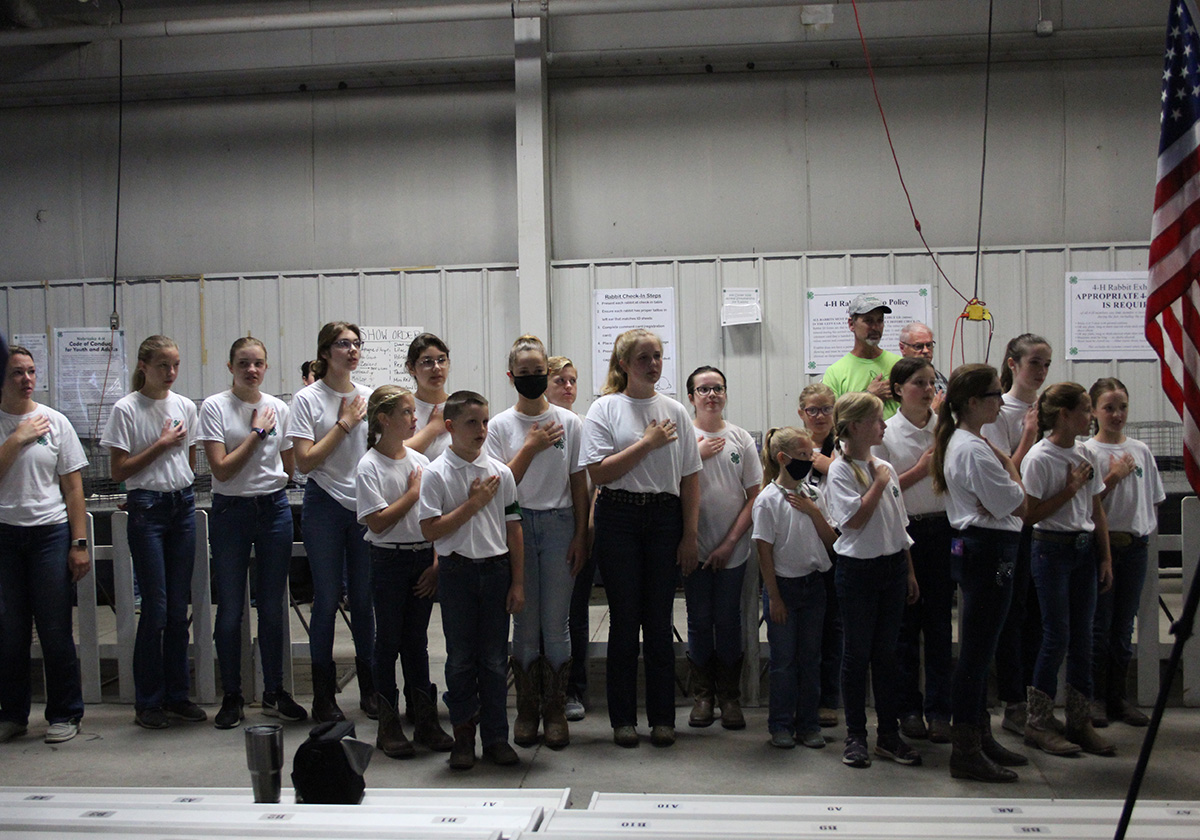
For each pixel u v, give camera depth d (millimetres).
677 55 7773
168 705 4348
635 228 7922
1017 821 2135
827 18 7641
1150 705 4211
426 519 3566
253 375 4344
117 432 4254
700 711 4133
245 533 4289
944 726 3852
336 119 8156
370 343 7836
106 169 8328
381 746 3811
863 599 3525
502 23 7902
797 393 7523
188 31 7586
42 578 4121
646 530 3814
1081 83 7586
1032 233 7629
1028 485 3684
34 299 8125
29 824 2012
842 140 7770
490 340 7812
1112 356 7289
